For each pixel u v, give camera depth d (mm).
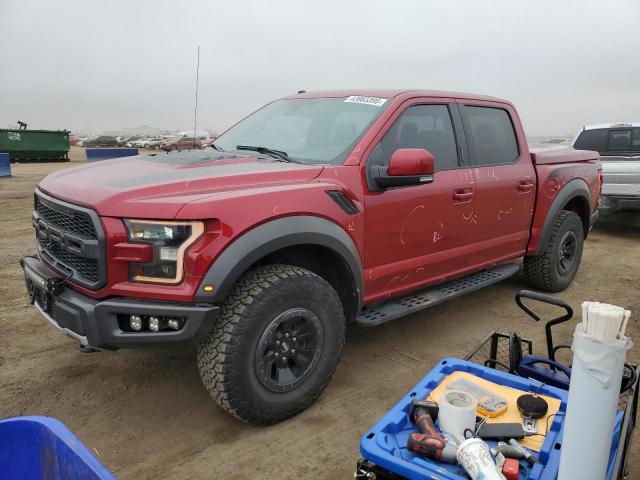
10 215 10039
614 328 1486
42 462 1506
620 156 9031
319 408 3291
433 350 4184
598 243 8516
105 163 3703
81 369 3760
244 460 2795
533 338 4457
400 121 3850
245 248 2768
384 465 1918
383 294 3727
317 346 3125
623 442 2066
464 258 4359
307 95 4484
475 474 1729
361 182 3461
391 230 3650
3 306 4930
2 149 26312
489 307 5219
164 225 2662
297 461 2795
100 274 2738
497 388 2418
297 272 3008
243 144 4133
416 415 2119
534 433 2098
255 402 2896
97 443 2930
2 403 3301
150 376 3686
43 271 3143
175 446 2908
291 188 3055
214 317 2711
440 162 4113
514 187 4754
